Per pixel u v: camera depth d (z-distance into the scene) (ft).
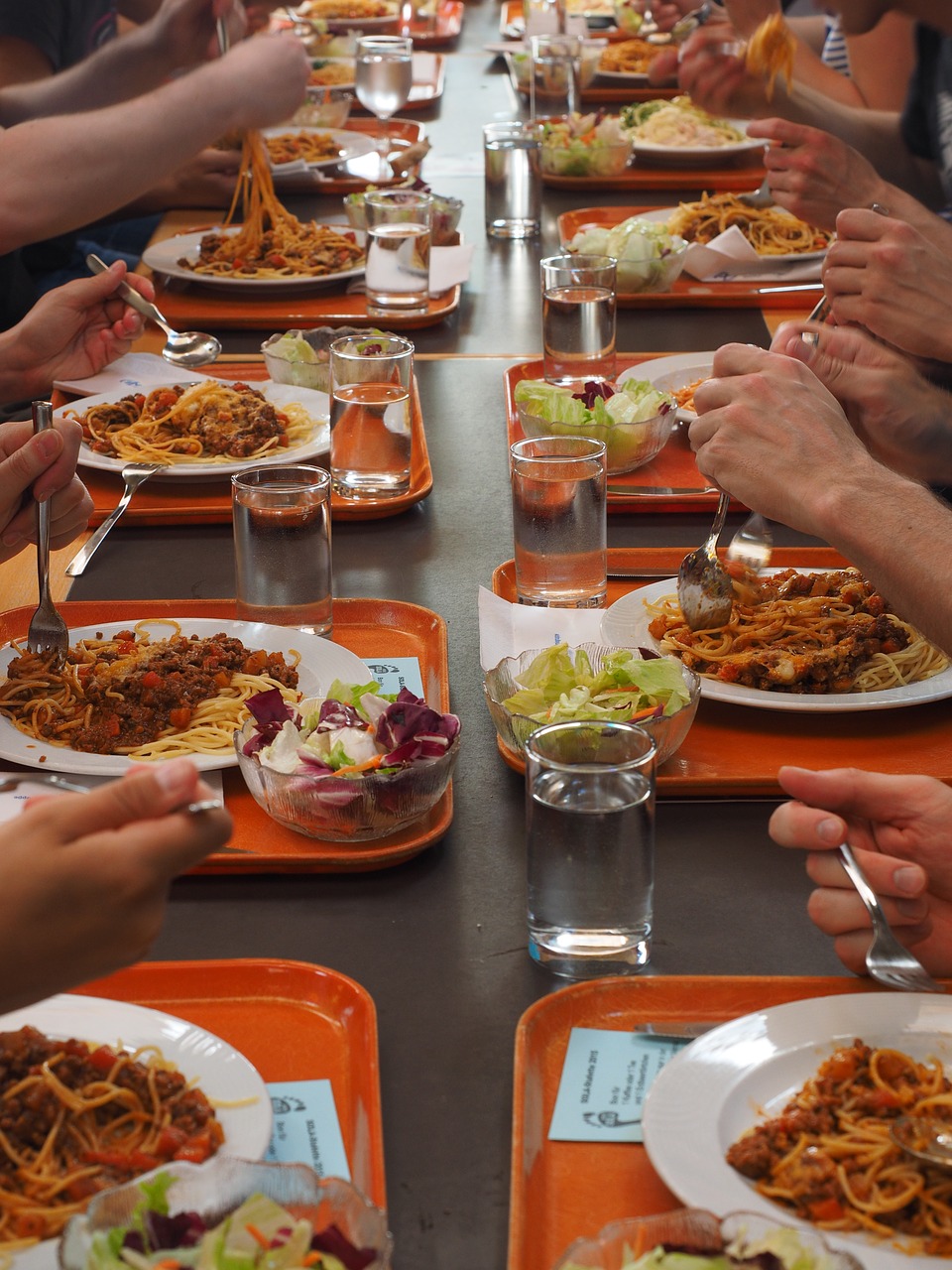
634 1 17.34
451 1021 3.16
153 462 6.19
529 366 7.79
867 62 12.75
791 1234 2.21
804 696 4.37
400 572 5.54
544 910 3.30
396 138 12.87
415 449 6.83
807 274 9.18
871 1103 2.69
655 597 5.07
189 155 8.68
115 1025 2.90
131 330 7.29
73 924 2.39
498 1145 2.81
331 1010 3.18
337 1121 2.84
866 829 3.39
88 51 12.93
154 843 2.36
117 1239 2.23
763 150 12.03
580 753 3.38
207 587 5.41
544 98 12.09
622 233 8.95
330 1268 2.20
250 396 6.68
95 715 4.29
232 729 4.23
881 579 4.25
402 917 3.54
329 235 9.49
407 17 18.10
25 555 5.72
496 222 10.42
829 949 3.41
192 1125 2.61
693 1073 2.78
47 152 8.30
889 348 6.88
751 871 3.73
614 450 6.27
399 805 3.67
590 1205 2.64
